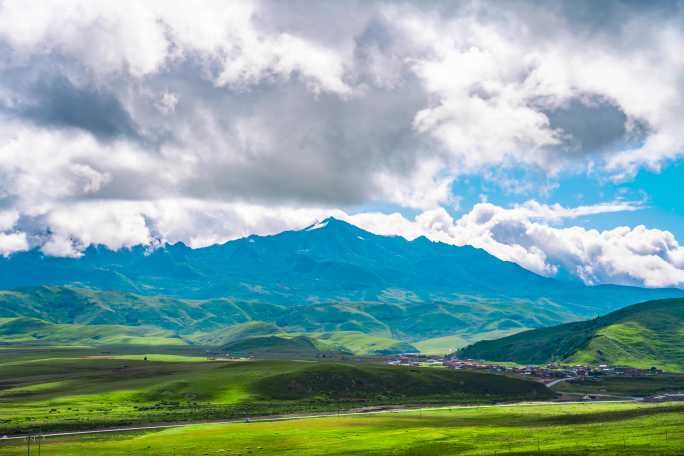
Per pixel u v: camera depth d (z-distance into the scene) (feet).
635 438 587.27
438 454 555.28
